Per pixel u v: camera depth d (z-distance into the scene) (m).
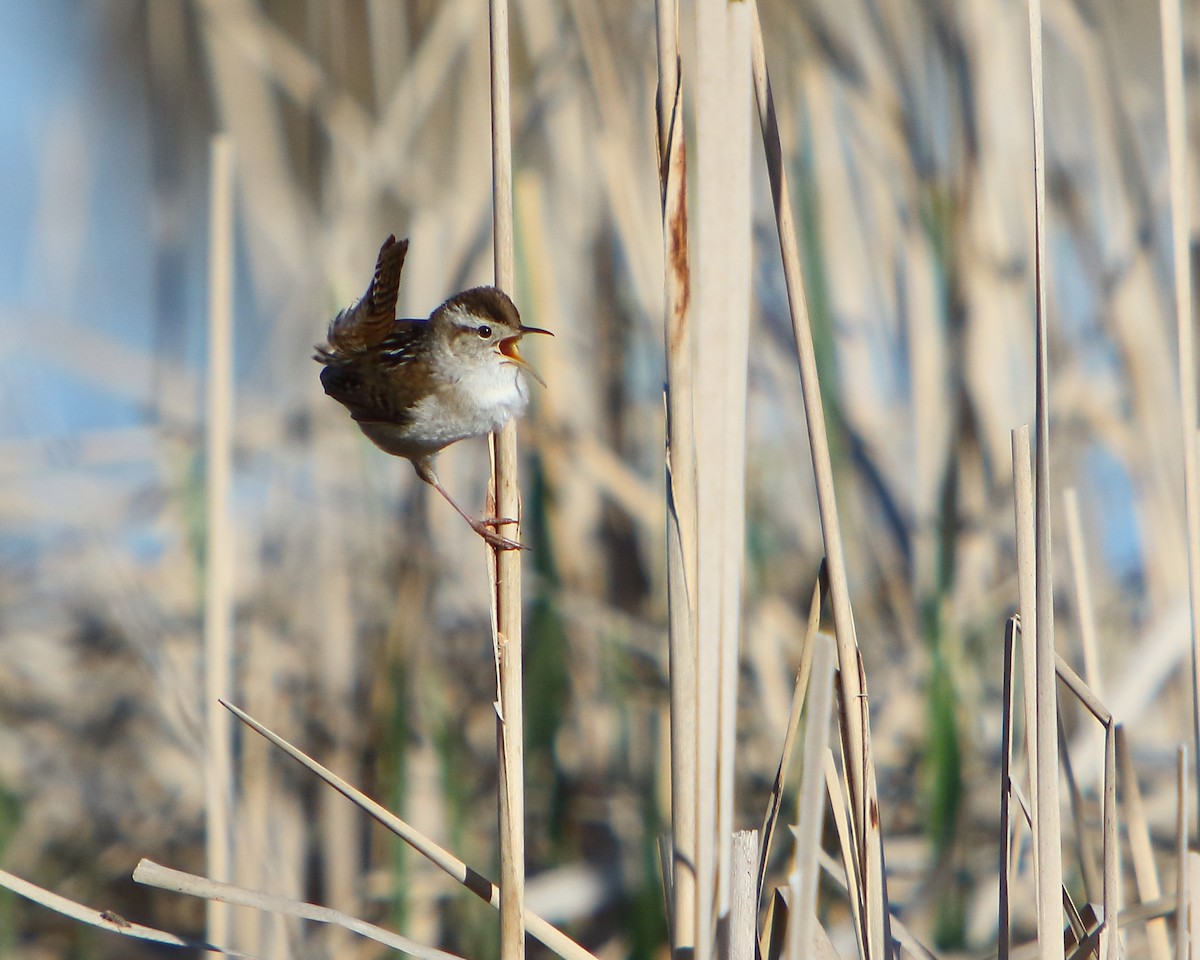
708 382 4.86
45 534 13.93
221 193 8.64
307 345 12.64
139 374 13.66
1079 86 11.46
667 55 5.25
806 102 9.77
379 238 12.27
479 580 11.25
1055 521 10.14
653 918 8.73
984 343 9.88
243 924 8.57
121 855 10.71
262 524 12.45
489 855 10.12
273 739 5.71
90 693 12.00
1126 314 9.80
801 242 9.90
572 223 11.23
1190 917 5.47
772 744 9.55
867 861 5.48
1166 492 9.72
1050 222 10.45
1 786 10.42
